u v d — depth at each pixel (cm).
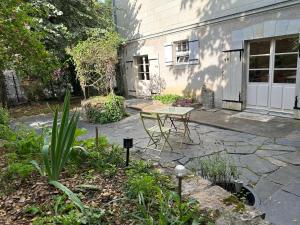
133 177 242
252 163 381
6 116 605
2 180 241
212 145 470
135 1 1045
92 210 188
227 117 657
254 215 190
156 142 477
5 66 399
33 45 365
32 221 184
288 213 261
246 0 638
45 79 472
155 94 1016
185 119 493
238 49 677
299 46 505
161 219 168
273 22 595
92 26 1123
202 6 756
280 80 629
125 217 187
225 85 738
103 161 282
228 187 271
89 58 820
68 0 1021
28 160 279
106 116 735
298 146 435
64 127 228
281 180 327
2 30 336
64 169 269
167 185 236
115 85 1280
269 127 550
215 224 179
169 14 884
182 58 903
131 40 1123
